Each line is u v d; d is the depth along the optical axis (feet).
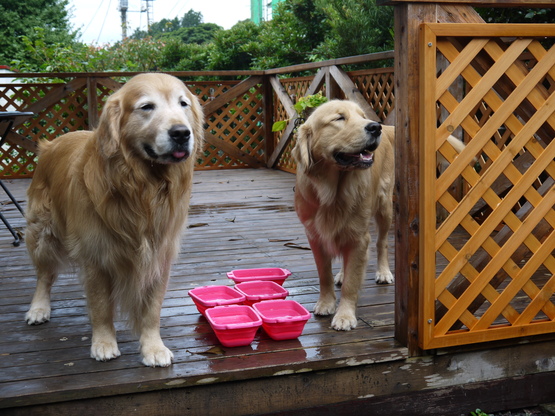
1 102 34.45
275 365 7.70
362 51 27.12
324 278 9.88
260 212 18.48
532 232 8.75
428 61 7.55
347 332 8.95
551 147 8.26
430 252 7.98
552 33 7.85
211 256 13.53
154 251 7.82
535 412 9.00
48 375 7.41
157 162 7.34
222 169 28.35
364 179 9.18
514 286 8.52
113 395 7.20
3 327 9.17
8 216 17.76
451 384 8.61
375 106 19.51
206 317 9.19
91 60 35.24
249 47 39.09
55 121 27.04
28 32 62.08
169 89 7.41
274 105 28.07
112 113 7.32
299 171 9.59
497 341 8.64
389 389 8.34
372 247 14.52
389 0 7.50
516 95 7.98
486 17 16.11
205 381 7.45
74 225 7.84
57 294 10.82
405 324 8.32
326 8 28.45
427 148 7.74
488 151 8.09
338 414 8.16
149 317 7.98
